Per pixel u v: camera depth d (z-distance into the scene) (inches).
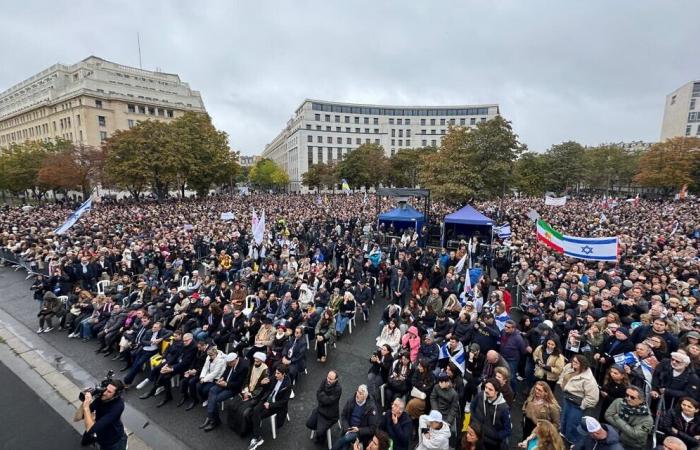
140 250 592.7
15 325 405.4
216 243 677.9
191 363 281.1
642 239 702.5
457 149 965.2
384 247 699.4
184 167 1626.5
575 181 2299.5
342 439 205.9
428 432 188.1
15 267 632.4
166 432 238.8
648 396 213.6
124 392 286.8
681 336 269.6
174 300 401.7
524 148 966.4
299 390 289.4
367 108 4121.6
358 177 2620.6
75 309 388.8
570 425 210.2
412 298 366.3
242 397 242.1
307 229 860.6
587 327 285.0
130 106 2859.3
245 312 375.2
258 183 3853.3
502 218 1087.0
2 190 2111.2
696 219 1042.1
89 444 204.8
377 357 267.1
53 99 2938.0
